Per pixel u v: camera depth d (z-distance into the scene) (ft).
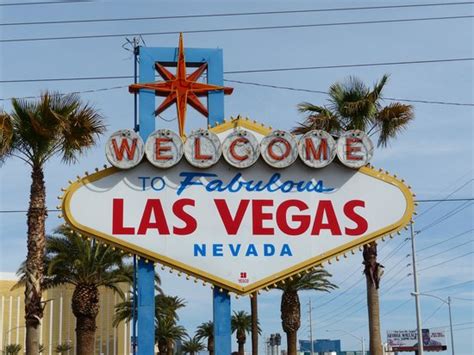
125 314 198.59
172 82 66.18
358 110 97.86
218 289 60.85
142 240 60.44
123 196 61.00
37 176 81.15
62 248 127.34
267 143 62.85
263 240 61.52
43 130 78.07
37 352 78.79
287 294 156.25
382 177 63.46
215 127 63.72
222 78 67.15
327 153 63.10
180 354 374.22
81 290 128.47
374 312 94.43
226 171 62.64
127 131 61.62
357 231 62.39
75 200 60.39
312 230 62.08
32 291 79.51
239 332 258.57
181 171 62.18
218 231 61.31
